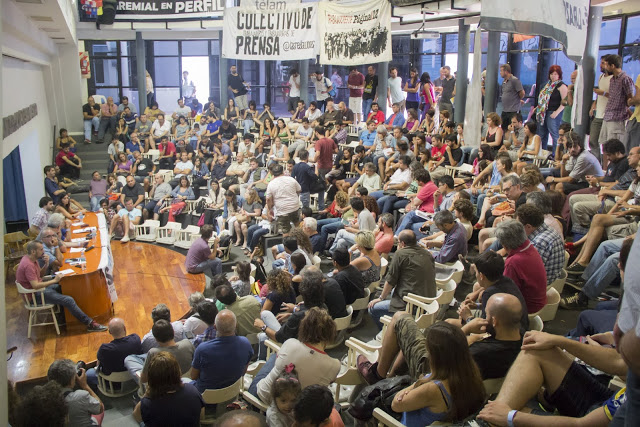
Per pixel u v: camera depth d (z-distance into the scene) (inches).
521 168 317.4
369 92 583.5
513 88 432.1
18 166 512.4
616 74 330.0
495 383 134.8
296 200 372.5
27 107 466.9
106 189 536.7
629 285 66.4
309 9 492.1
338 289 218.5
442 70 522.6
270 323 213.5
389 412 138.5
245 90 679.1
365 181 406.6
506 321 133.5
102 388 233.1
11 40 367.2
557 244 198.1
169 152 593.0
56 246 323.3
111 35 693.3
